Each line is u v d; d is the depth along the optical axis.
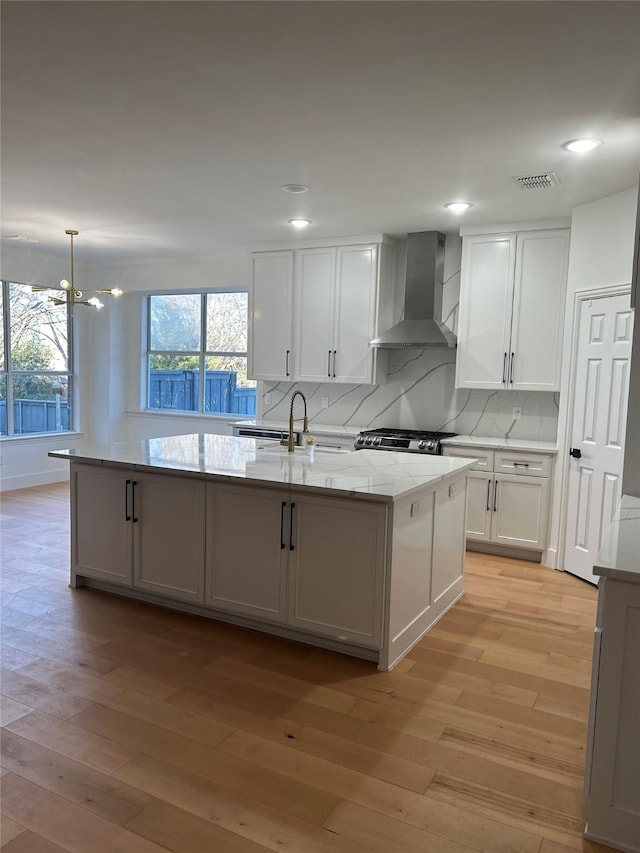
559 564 4.72
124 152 3.56
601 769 1.98
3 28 2.27
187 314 7.54
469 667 3.12
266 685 2.91
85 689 2.83
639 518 2.54
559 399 5.22
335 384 6.30
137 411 7.82
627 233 4.05
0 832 1.96
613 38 2.27
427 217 4.91
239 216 5.02
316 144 3.38
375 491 2.95
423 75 2.57
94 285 7.69
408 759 2.38
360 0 2.06
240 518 3.38
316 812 2.08
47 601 3.86
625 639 1.94
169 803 2.10
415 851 1.93
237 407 7.26
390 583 3.01
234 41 2.34
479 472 5.04
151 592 3.77
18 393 7.15
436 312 5.45
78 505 3.99
